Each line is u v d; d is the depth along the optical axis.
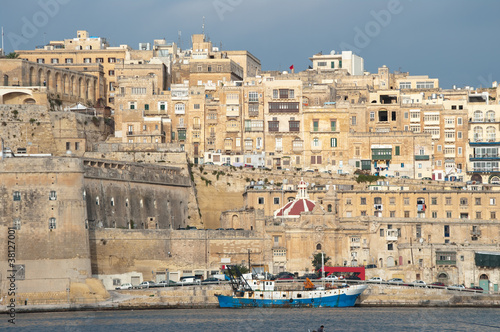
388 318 196.00
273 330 180.88
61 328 181.62
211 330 180.25
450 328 185.12
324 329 182.25
